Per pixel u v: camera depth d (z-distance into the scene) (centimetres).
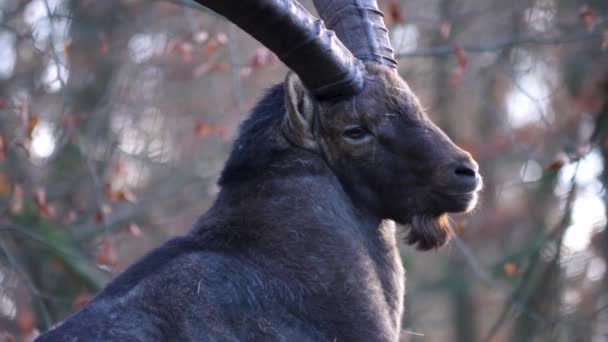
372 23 684
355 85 622
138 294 582
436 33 2027
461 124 2175
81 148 1250
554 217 1953
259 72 1831
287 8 580
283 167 628
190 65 1944
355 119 625
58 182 1680
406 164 621
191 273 589
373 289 619
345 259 613
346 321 602
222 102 2078
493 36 2058
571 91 2033
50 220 1446
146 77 2017
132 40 1970
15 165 1590
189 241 616
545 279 1476
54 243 1407
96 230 1548
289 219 615
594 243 1714
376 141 625
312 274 605
